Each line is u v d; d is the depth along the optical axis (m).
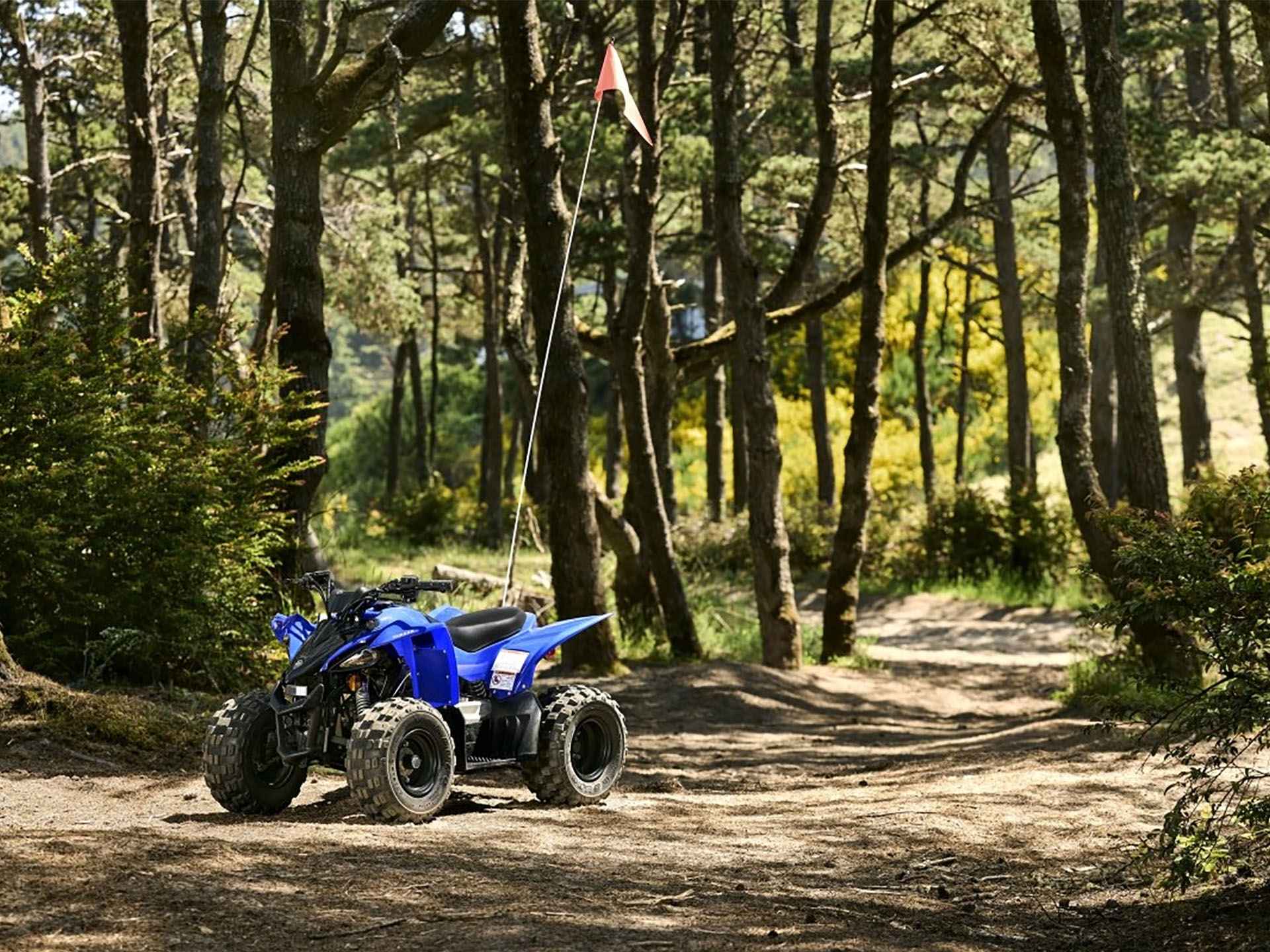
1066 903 6.07
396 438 45.69
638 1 17.92
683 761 11.27
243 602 11.64
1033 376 51.66
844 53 31.36
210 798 7.77
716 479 36.12
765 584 17.91
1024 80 20.67
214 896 5.20
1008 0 19.55
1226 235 33.81
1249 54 29.84
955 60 20.83
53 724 8.71
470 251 45.38
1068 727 12.27
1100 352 31.20
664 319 19.12
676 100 25.53
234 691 11.23
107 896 5.09
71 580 10.72
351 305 38.31
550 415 15.80
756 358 17.84
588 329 19.81
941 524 31.91
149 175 17.00
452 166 35.53
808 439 49.03
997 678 19.06
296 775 7.54
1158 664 13.97
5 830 6.10
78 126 31.30
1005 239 33.19
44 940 4.56
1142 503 14.10
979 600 28.88
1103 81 14.21
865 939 5.29
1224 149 24.48
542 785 8.20
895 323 51.03
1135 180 25.06
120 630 10.35
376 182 38.31
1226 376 53.56
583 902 5.55
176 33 27.52
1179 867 5.80
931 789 9.09
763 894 6.01
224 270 19.31
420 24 14.50
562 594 16.00
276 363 13.57
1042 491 31.84
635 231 17.84
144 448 11.16
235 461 11.70
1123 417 14.20
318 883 5.54
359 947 4.73
